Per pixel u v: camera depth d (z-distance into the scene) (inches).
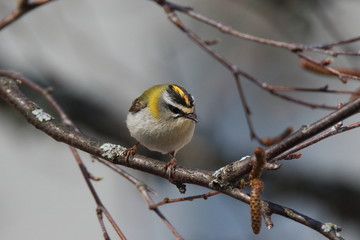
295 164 573.9
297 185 560.1
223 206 506.0
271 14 529.7
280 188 560.1
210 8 566.6
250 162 213.9
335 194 561.9
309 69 299.7
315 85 573.6
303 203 561.9
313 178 567.2
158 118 326.3
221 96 594.9
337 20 553.6
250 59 567.2
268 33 557.6
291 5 516.4
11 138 577.0
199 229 489.1
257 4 532.1
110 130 577.0
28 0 289.1
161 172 251.0
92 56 560.1
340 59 521.7
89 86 607.5
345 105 199.0
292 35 525.3
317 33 524.1
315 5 506.3
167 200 213.9
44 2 290.2
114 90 633.6
